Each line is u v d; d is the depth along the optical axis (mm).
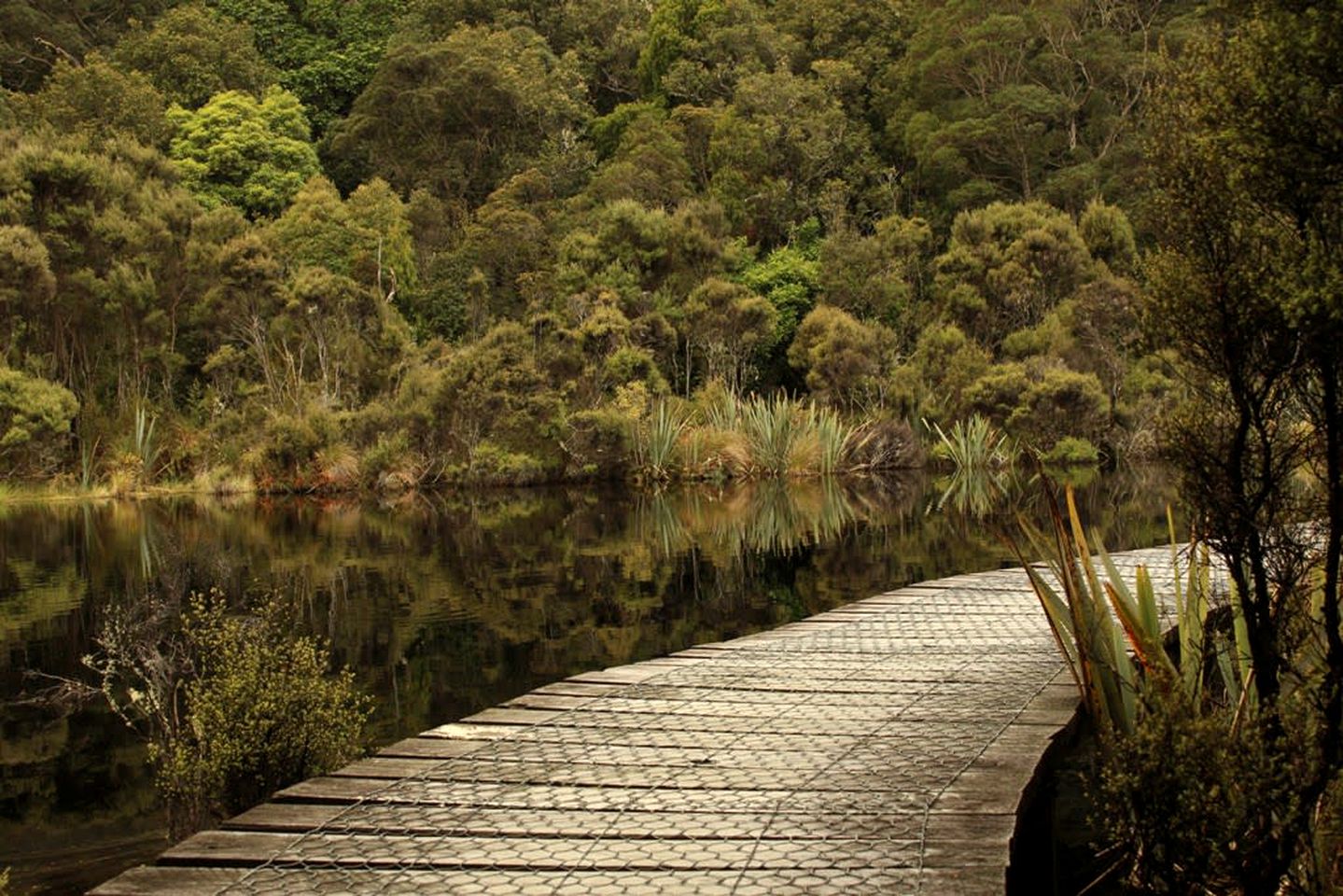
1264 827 3168
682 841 3439
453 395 24125
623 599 9781
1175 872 3312
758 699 5211
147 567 12273
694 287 30875
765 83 37906
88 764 5648
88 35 44156
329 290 25812
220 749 4578
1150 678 3676
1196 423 3404
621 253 30594
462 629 8570
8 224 24922
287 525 16797
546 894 3086
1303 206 3158
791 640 6695
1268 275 3135
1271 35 3018
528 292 31906
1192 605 4133
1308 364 3203
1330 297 2893
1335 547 3180
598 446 23750
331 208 33031
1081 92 37000
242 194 36344
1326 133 2996
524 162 38938
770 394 30859
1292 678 3615
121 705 6781
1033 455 4199
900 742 4391
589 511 18094
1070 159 35719
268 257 26656
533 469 23875
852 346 27984
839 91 40406
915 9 41375
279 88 40094
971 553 12000
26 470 22906
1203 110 3219
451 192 39219
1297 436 3355
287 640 5258
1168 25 35906
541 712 5070
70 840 4664
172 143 36844
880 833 3438
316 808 3822
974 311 28859
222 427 24500
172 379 26766
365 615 9172
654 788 3941
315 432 23453
